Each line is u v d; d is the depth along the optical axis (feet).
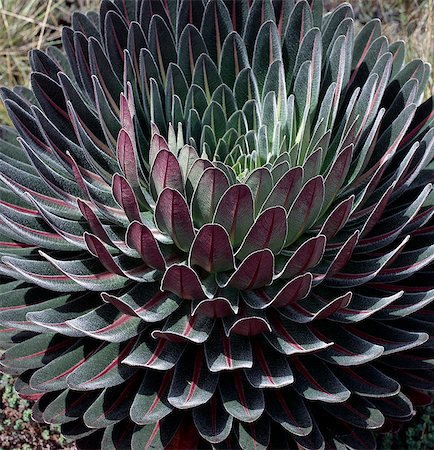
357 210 3.24
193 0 3.60
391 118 3.48
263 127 3.28
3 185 3.44
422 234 3.32
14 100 3.51
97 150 3.27
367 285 3.23
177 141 3.21
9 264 2.93
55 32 5.36
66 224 3.17
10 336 3.27
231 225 2.95
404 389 3.37
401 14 5.26
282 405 3.04
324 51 3.58
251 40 3.60
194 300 3.01
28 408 3.73
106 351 3.08
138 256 3.04
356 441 3.16
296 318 2.97
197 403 2.88
